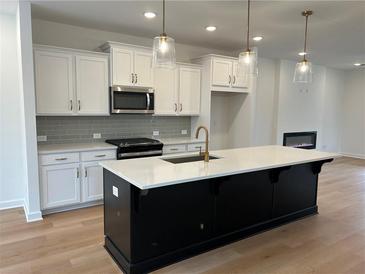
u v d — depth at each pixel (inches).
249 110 211.9
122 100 159.6
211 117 221.5
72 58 145.1
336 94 316.8
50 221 130.9
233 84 200.5
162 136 197.9
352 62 269.4
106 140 171.0
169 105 182.5
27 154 128.0
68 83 145.1
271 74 255.1
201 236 106.8
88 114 152.6
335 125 321.4
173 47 105.4
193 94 193.6
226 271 93.7
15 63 143.9
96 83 153.5
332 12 131.0
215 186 107.2
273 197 130.0
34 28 146.6
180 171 94.4
